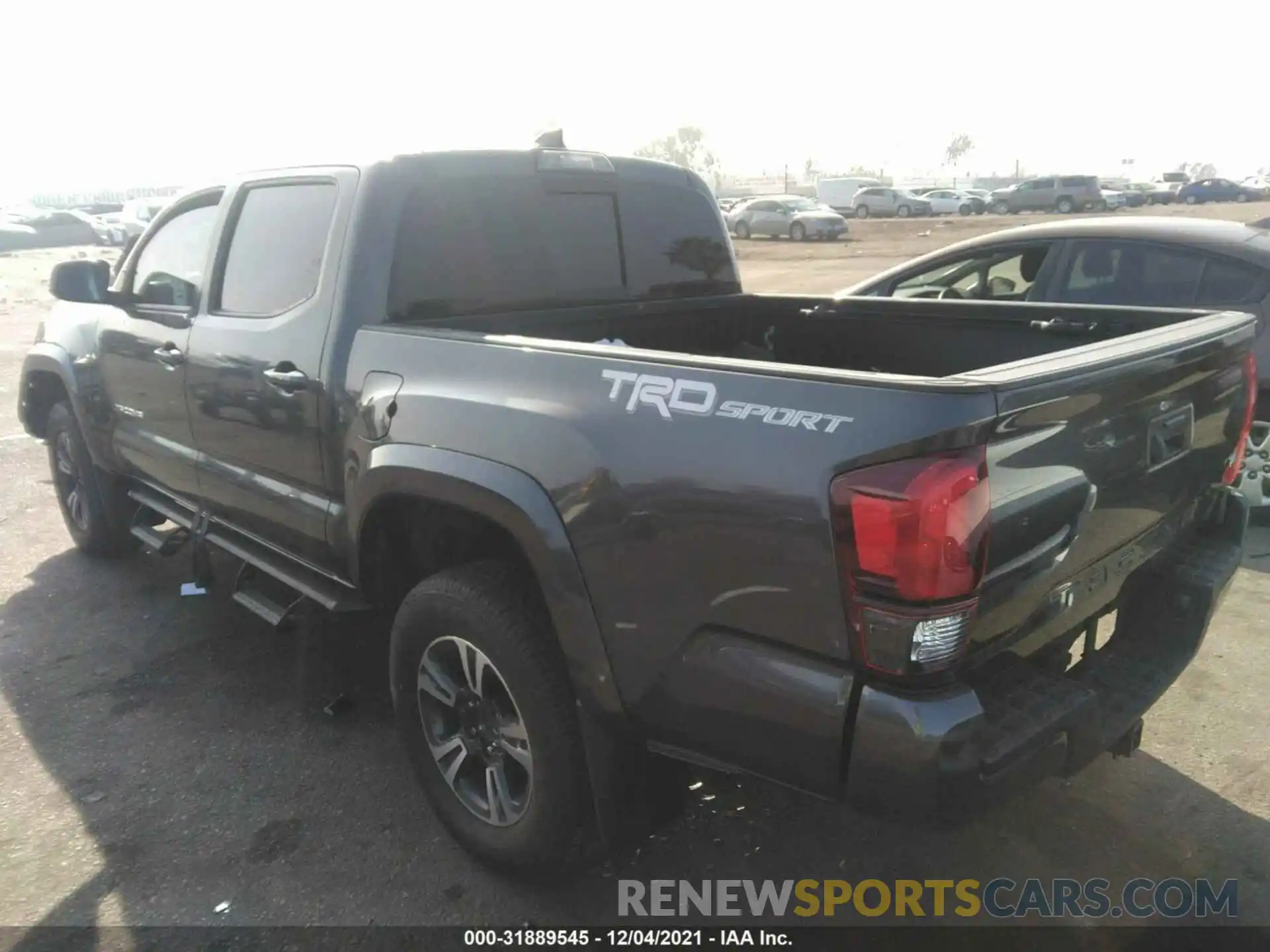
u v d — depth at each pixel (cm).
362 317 311
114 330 440
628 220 396
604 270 389
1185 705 371
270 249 352
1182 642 276
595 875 288
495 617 258
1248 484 545
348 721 373
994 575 197
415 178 324
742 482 203
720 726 217
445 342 277
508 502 245
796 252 2912
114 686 402
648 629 224
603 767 245
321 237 329
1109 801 316
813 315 405
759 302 424
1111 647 273
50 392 536
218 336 363
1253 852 291
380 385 291
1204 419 275
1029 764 201
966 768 188
